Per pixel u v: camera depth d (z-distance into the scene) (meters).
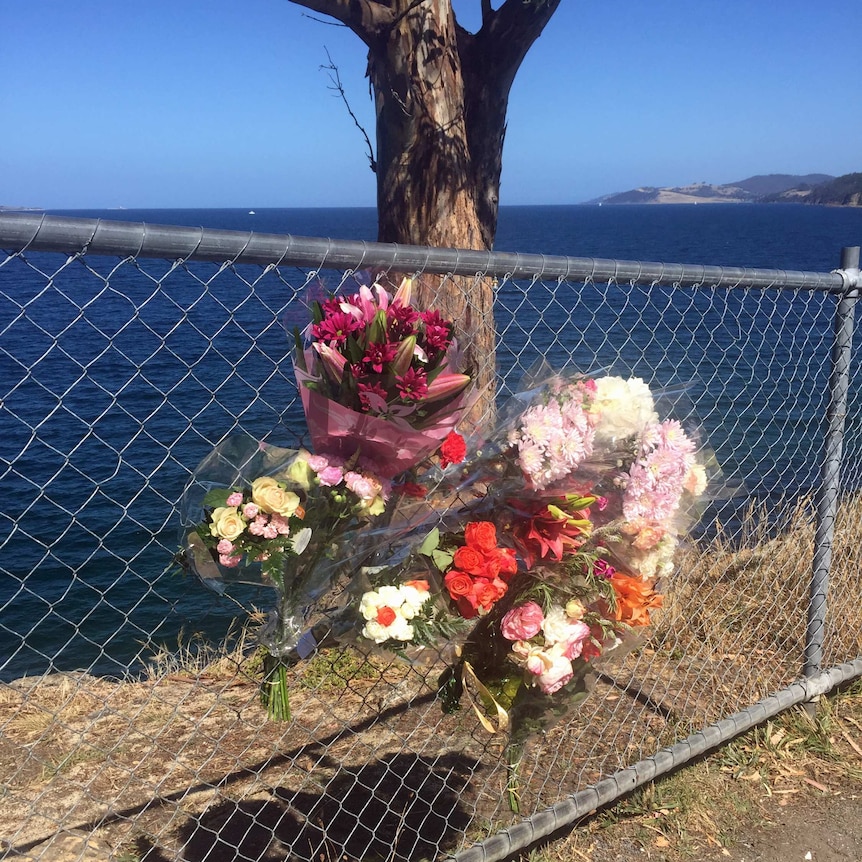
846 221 168.50
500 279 2.29
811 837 2.70
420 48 3.91
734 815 2.78
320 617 1.97
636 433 2.16
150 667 3.50
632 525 2.18
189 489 1.77
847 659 3.77
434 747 2.94
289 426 1.99
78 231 1.55
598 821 2.70
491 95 4.30
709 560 4.40
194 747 2.89
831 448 3.21
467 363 2.16
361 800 2.65
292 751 2.89
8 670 5.29
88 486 7.28
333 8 3.84
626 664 3.61
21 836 2.37
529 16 4.09
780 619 4.06
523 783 2.77
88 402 9.40
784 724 3.29
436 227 4.11
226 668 3.46
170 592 6.00
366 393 1.69
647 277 2.62
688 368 12.23
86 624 5.67
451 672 2.16
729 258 56.56
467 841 2.48
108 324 12.44
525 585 2.07
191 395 9.70
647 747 3.00
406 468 1.86
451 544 2.01
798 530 4.55
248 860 2.33
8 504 7.04
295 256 1.83
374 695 3.23
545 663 1.96
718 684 3.48
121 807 2.55
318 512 1.77
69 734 2.94
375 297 1.84
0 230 1.47
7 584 6.16
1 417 8.85
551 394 2.14
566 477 2.05
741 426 9.75
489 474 2.08
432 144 4.02
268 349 11.70
